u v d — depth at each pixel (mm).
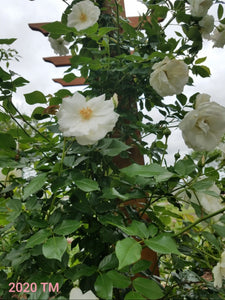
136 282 591
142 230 637
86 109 765
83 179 722
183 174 831
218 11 1376
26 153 1005
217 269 825
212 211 860
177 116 1290
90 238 874
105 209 800
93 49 1206
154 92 1328
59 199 997
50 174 824
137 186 989
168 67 1017
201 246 1129
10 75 1000
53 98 1052
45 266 713
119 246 527
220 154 938
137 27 1495
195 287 979
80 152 826
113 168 1021
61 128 746
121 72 1278
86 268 667
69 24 1098
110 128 751
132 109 1326
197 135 837
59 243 595
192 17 1247
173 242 584
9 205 816
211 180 932
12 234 1088
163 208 1079
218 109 815
